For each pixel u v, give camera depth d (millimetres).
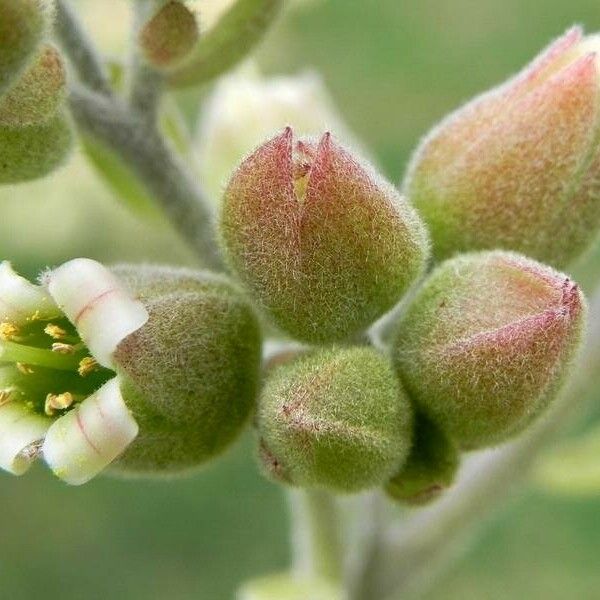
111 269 86
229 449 87
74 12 94
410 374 84
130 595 167
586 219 89
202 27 95
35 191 145
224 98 108
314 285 83
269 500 170
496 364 82
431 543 104
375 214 83
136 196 101
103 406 81
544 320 81
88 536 171
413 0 192
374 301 84
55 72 84
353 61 187
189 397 84
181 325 84
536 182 89
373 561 104
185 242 96
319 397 82
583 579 157
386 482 86
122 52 125
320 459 82
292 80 112
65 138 87
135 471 85
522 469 104
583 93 88
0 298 84
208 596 166
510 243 90
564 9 188
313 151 82
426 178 91
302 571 104
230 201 83
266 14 93
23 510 171
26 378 85
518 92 90
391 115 183
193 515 171
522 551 160
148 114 95
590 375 104
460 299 84
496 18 190
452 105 183
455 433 85
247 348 86
